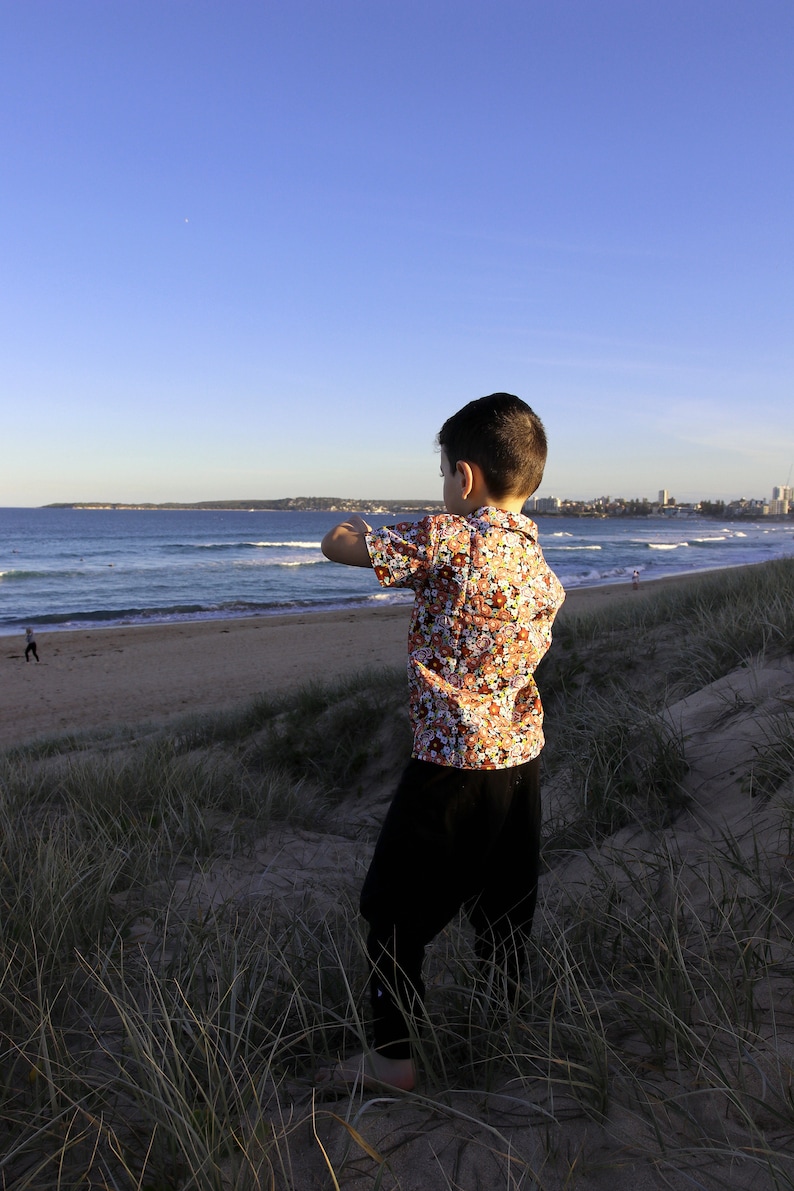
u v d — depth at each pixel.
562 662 6.20
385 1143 1.50
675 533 142.12
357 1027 1.77
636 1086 1.56
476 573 1.69
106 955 2.24
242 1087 1.66
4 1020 1.95
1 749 9.77
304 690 7.86
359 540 1.71
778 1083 1.51
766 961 1.91
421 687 1.73
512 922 1.94
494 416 1.80
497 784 1.72
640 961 2.05
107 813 3.97
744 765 3.21
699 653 5.32
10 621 33.78
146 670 20.25
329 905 2.86
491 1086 1.66
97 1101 1.67
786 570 8.25
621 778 3.46
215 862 3.55
